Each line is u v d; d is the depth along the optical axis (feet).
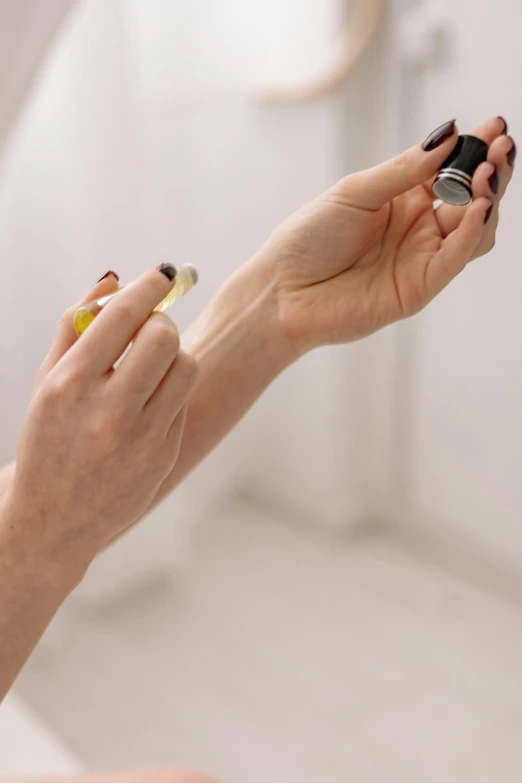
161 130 3.50
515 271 3.40
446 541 4.36
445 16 3.33
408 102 3.61
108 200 3.27
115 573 4.00
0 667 1.84
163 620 4.08
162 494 2.18
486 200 1.89
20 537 1.79
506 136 1.89
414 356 4.07
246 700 3.57
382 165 1.99
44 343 3.47
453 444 4.06
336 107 3.67
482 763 3.17
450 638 3.84
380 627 3.96
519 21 3.07
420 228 2.04
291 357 2.17
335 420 4.42
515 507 3.87
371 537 4.67
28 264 3.39
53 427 1.70
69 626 4.01
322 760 3.24
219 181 3.72
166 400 1.70
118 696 3.62
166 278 1.70
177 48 3.47
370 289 2.06
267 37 3.65
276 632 3.98
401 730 3.35
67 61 3.10
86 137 3.18
